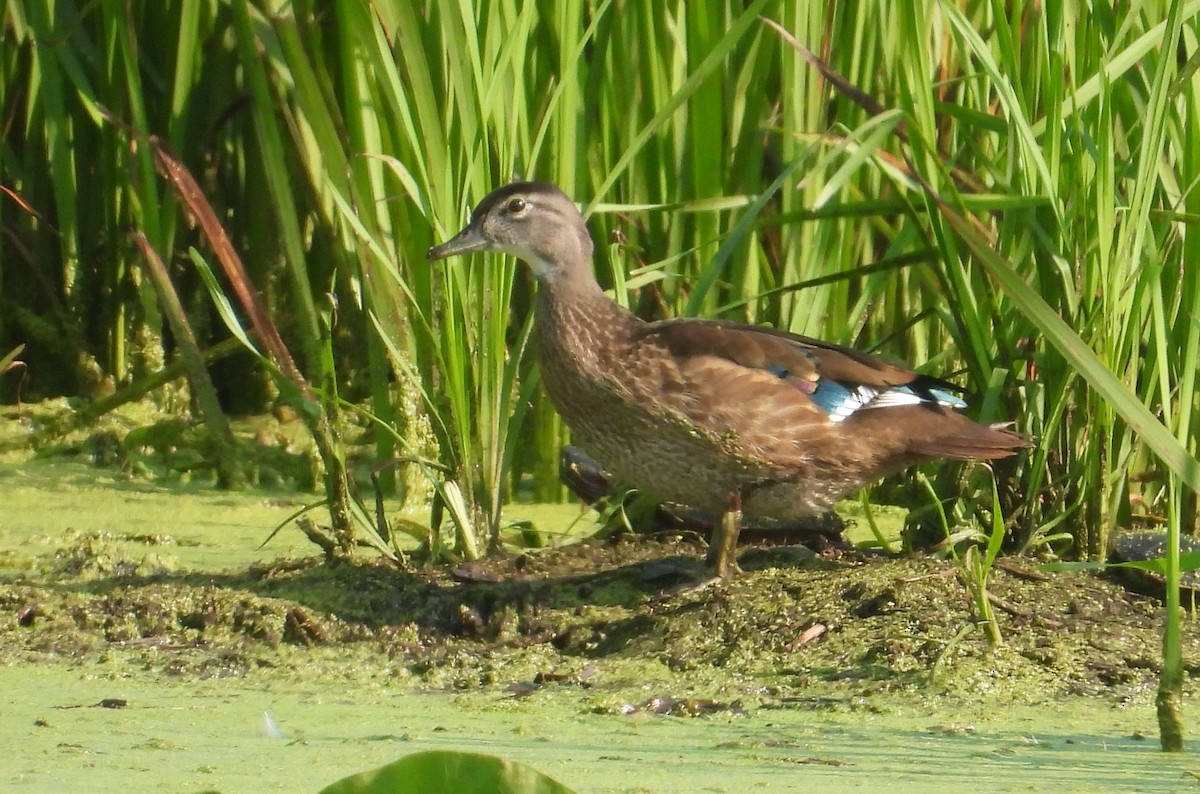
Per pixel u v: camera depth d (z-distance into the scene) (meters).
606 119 11.96
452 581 10.16
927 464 11.91
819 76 11.94
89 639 9.58
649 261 12.49
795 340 10.44
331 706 8.42
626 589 9.95
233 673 9.09
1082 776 7.01
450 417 10.88
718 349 10.06
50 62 13.90
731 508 9.98
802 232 12.02
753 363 10.09
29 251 15.11
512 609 9.66
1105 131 9.34
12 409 14.77
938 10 12.16
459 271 10.58
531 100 11.72
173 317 13.47
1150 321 9.96
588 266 10.39
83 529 11.96
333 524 10.74
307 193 13.29
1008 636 9.02
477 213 10.33
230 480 13.52
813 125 11.97
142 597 9.91
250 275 14.66
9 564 10.91
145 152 13.20
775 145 12.55
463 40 10.41
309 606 9.80
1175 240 10.44
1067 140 10.22
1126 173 10.26
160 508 12.74
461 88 10.34
